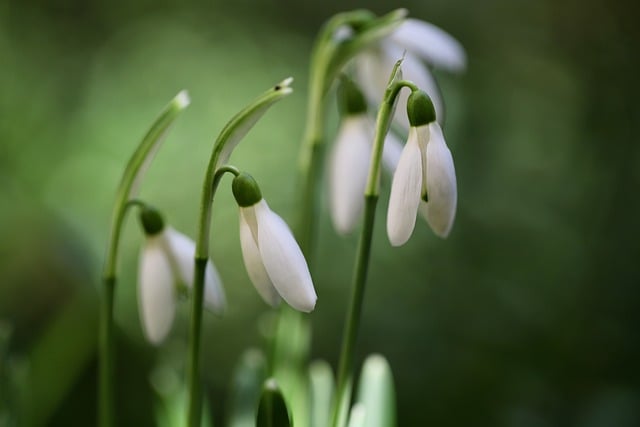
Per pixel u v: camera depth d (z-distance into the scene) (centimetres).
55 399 66
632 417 59
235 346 80
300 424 47
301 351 47
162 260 42
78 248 69
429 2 88
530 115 79
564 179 72
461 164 75
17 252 72
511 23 84
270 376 47
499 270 69
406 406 67
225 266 84
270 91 38
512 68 82
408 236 38
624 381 64
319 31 105
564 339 65
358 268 39
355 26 45
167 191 87
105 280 42
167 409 46
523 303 67
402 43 45
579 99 77
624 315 65
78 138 91
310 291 38
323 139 45
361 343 72
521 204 71
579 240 68
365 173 44
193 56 103
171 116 41
